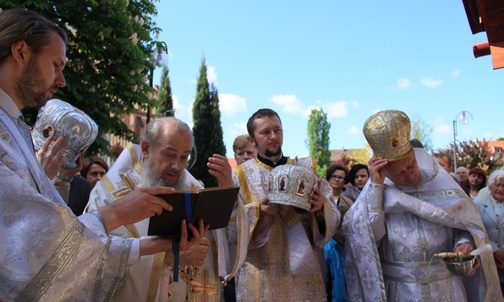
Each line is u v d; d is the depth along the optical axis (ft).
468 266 10.36
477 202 17.58
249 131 12.93
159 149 9.01
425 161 12.62
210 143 119.03
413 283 11.30
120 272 7.35
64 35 6.86
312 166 12.86
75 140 10.52
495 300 11.49
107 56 34.94
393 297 11.58
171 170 9.02
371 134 11.64
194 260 8.39
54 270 5.68
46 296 5.62
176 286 9.33
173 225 7.55
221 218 8.00
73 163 10.70
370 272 11.35
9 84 6.35
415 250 11.39
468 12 14.69
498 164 85.51
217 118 120.88
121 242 7.55
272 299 11.44
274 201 10.96
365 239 11.50
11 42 6.19
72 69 33.45
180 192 7.29
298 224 11.65
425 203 11.44
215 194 7.59
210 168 9.48
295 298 11.50
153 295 8.50
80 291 5.88
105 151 33.76
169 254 8.54
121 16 33.86
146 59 39.42
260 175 12.35
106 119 34.63
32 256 5.55
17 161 5.95
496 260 13.91
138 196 6.97
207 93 121.80
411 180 11.82
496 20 13.75
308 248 11.34
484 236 11.40
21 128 6.68
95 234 6.11
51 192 6.77
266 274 11.61
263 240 11.44
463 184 28.37
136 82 36.27
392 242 11.68
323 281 12.09
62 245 5.75
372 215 11.58
